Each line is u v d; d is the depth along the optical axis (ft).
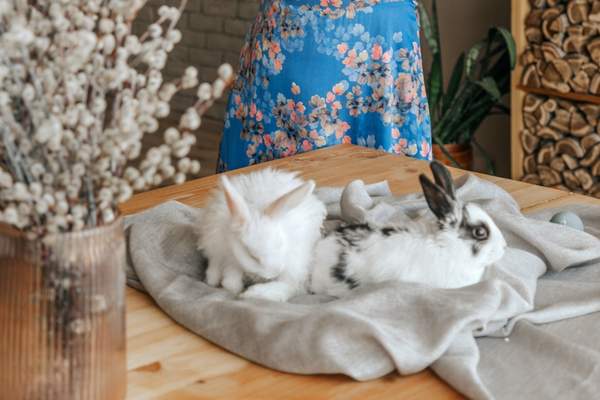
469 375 3.27
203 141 15.55
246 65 7.24
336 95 6.88
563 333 3.81
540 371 3.44
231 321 3.66
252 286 3.90
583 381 3.34
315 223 4.00
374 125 7.05
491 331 3.68
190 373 3.46
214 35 15.94
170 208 4.70
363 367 3.37
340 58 6.79
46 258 2.77
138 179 2.71
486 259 3.88
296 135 7.02
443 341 3.40
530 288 4.07
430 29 11.38
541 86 10.52
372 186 5.38
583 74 10.02
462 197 5.21
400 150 7.21
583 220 5.19
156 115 2.72
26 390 2.90
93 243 2.82
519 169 11.09
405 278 3.85
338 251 3.92
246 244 3.70
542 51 10.33
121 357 3.06
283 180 4.21
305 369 3.41
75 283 2.82
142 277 4.13
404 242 3.88
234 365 3.53
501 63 11.33
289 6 6.74
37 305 2.81
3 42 2.40
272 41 6.85
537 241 4.46
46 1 2.60
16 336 2.85
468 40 12.69
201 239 4.11
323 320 3.42
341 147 6.69
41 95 2.58
